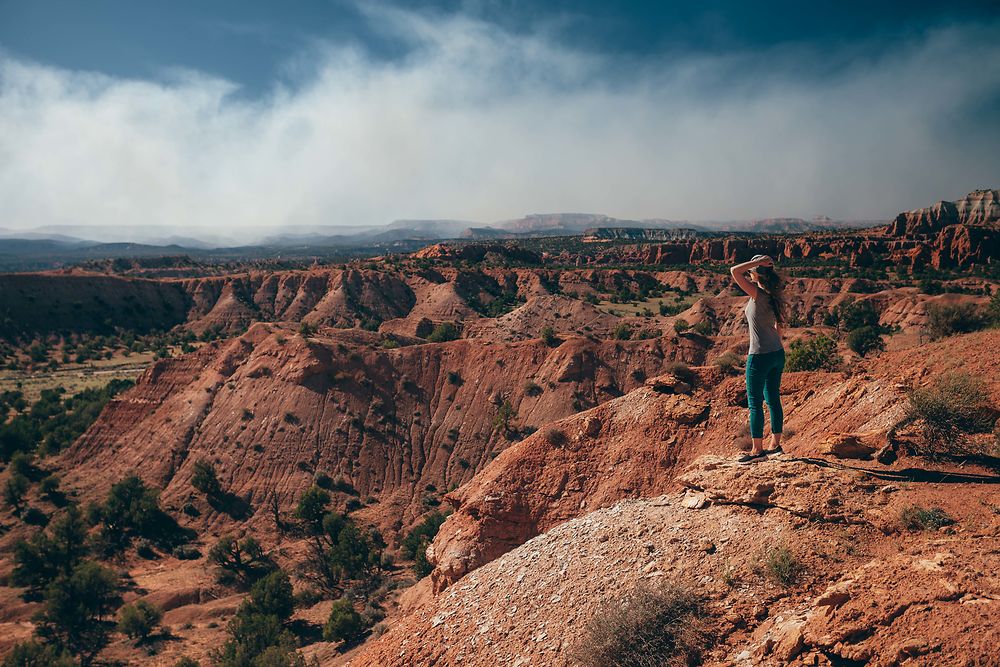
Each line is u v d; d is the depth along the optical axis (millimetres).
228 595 55188
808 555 8297
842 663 6266
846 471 9648
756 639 7402
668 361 78875
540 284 187500
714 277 190125
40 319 175250
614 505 12945
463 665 10203
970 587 6086
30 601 53719
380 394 80750
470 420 78375
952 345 14039
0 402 112375
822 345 30484
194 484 69938
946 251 176625
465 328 133750
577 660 8453
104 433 82312
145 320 192000
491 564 13000
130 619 47344
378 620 43594
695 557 9422
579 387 77688
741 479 10406
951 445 9758
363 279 192500
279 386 79750
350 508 67625
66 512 66562
